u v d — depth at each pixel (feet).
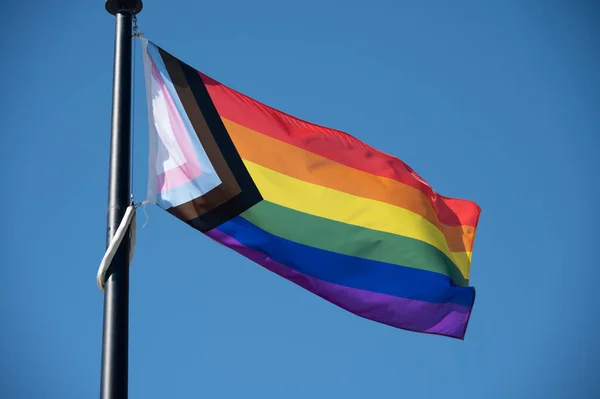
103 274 22.25
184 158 29.58
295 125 33.96
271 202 31.83
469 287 35.27
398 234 34.71
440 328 34.71
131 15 27.25
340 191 34.12
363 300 33.55
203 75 31.78
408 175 36.19
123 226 22.93
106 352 21.25
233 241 30.22
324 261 32.76
